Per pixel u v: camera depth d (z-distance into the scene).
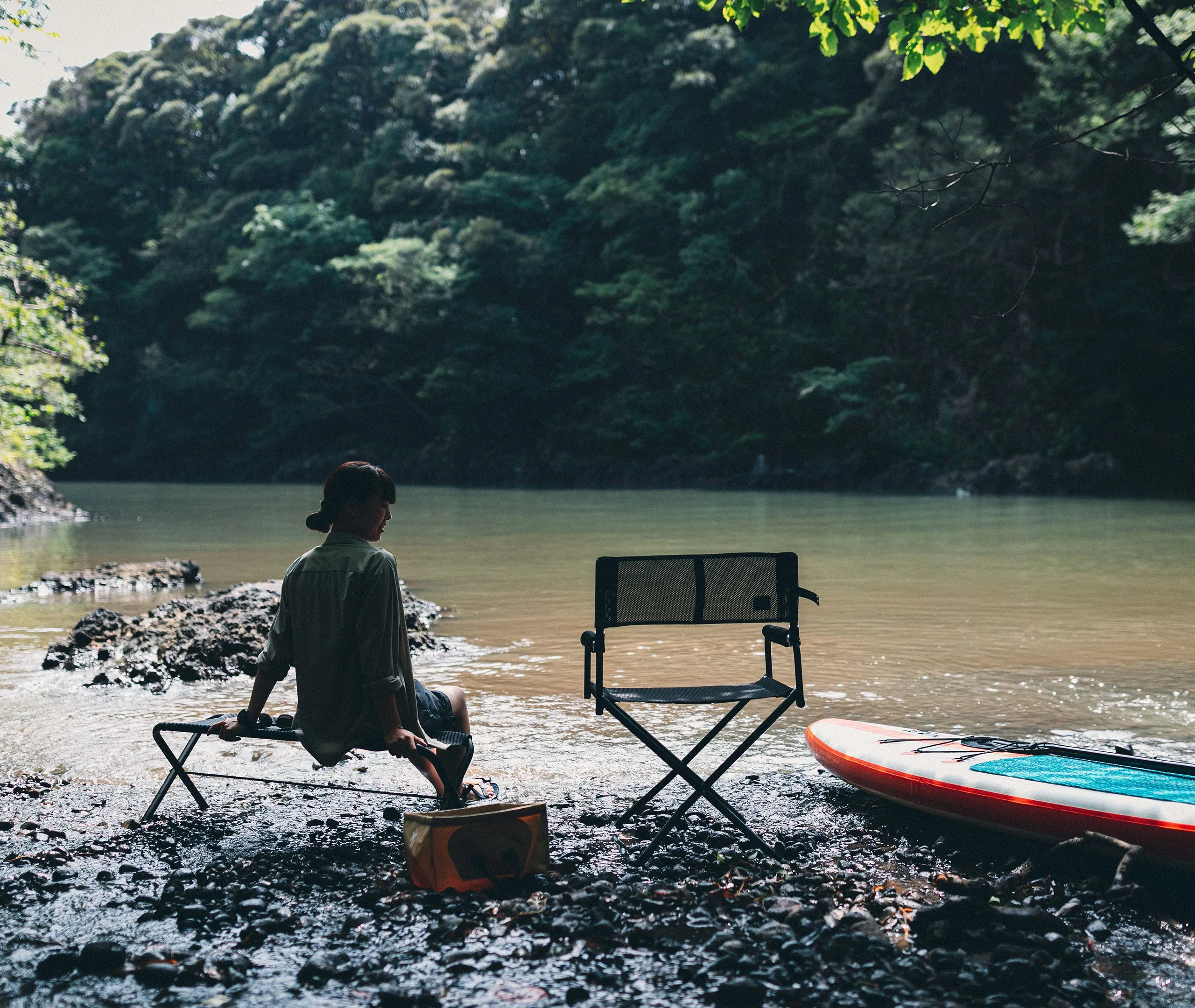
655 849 3.38
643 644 7.37
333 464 51.25
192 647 6.48
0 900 3.00
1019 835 3.36
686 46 45.09
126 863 3.32
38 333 20.16
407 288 47.03
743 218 44.50
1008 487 34.03
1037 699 5.54
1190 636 7.47
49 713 5.39
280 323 53.44
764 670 6.39
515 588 10.43
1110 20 23.88
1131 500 28.55
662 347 45.03
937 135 35.44
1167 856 3.06
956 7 5.81
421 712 3.58
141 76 63.00
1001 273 37.72
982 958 2.60
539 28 52.78
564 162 51.50
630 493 35.34
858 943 2.63
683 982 2.49
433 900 2.93
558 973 2.53
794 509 24.78
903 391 38.59
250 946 2.69
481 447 49.00
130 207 60.72
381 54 56.34
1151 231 25.16
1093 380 35.81
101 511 25.33
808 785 4.11
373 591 3.27
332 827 3.63
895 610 8.79
